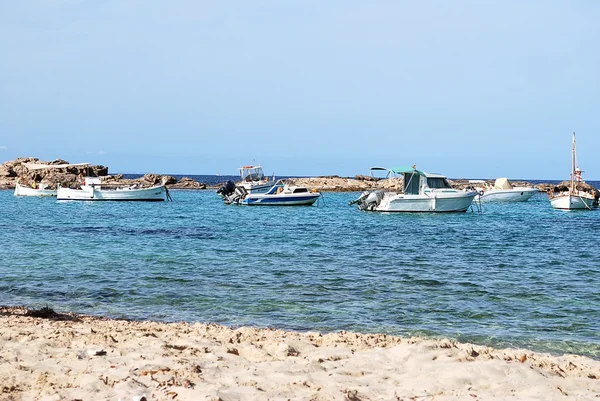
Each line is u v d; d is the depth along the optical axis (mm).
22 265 20438
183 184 118875
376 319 13273
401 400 6875
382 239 31438
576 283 17922
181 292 16047
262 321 13070
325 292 16203
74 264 20781
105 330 10664
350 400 6777
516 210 62844
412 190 53906
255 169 78688
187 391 6793
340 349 9492
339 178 120188
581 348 11180
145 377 7363
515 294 16125
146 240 29562
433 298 15539
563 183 106875
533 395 7172
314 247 27016
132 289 16422
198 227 38656
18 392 6777
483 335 11992
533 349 11078
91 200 71688
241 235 32969
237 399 6645
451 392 7227
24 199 78562
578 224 44312
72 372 7613
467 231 37531
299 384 7305
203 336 10406
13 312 12633
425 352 9062
